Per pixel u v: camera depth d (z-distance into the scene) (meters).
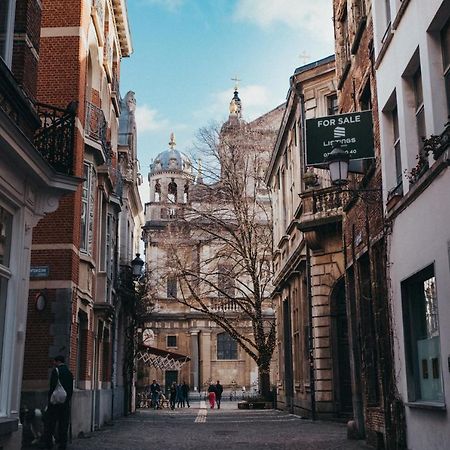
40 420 14.78
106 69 22.64
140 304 34.09
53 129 11.87
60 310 16.28
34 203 11.44
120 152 35.06
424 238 10.77
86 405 18.39
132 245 40.69
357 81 16.48
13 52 10.97
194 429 20.52
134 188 36.44
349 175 16.73
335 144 14.14
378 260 14.05
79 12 18.05
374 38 14.26
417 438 11.38
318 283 22.97
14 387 10.68
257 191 44.88
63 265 16.58
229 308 56.81
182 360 44.78
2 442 9.93
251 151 37.62
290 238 29.58
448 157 9.21
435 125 10.45
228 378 59.31
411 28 11.66
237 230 38.59
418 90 12.06
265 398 35.53
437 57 10.65
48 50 17.77
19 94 10.06
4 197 10.22
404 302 12.14
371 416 14.38
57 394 13.24
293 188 29.27
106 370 24.61
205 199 37.88
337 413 22.25
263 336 35.53
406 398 11.93
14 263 10.73
